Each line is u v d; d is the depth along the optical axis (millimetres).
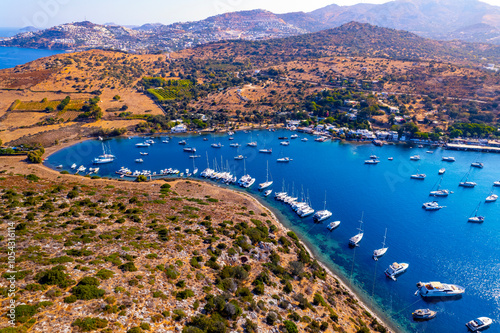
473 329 70125
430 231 107812
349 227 111375
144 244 67688
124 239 68750
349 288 82875
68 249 59312
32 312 38719
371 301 78625
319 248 100062
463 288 81125
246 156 185125
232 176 152625
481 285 83188
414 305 77500
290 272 74938
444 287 79750
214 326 45688
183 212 96125
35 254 54594
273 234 95125
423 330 70688
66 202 92375
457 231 107562
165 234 75188
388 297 80062
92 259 56938
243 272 65062
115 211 90750
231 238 81438
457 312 75250
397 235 106062
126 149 195250
